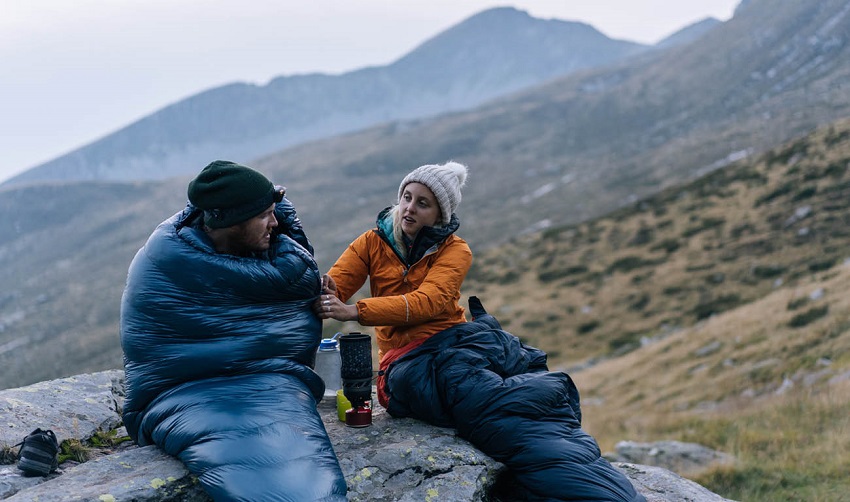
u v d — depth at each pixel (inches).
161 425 139.6
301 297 155.3
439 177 165.3
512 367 171.8
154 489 128.6
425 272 170.2
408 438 161.9
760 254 2110.0
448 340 170.2
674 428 636.7
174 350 144.6
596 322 2031.3
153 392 145.4
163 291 145.2
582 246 2817.4
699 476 403.2
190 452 131.0
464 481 148.3
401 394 169.6
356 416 168.9
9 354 7012.8
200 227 152.9
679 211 2790.4
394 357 173.8
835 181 2363.4
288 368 150.2
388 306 160.1
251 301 148.7
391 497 143.2
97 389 204.4
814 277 1428.4
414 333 172.9
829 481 374.6
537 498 154.3
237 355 145.3
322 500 123.6
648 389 1107.9
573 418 165.0
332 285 164.1
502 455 158.1
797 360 919.7
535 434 157.0
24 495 126.5
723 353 1144.2
